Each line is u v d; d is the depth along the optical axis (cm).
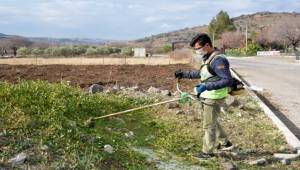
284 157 501
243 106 801
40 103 566
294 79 1605
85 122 566
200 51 496
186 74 538
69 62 2522
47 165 407
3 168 390
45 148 435
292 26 6047
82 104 648
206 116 500
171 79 1366
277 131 632
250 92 1025
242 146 554
